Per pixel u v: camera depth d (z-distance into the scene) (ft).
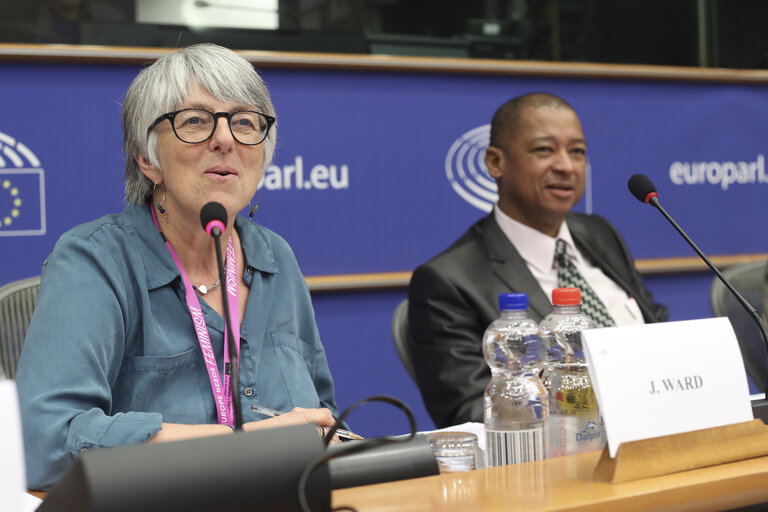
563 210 7.48
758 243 12.95
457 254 7.20
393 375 11.10
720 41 12.80
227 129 4.97
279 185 10.50
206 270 5.21
